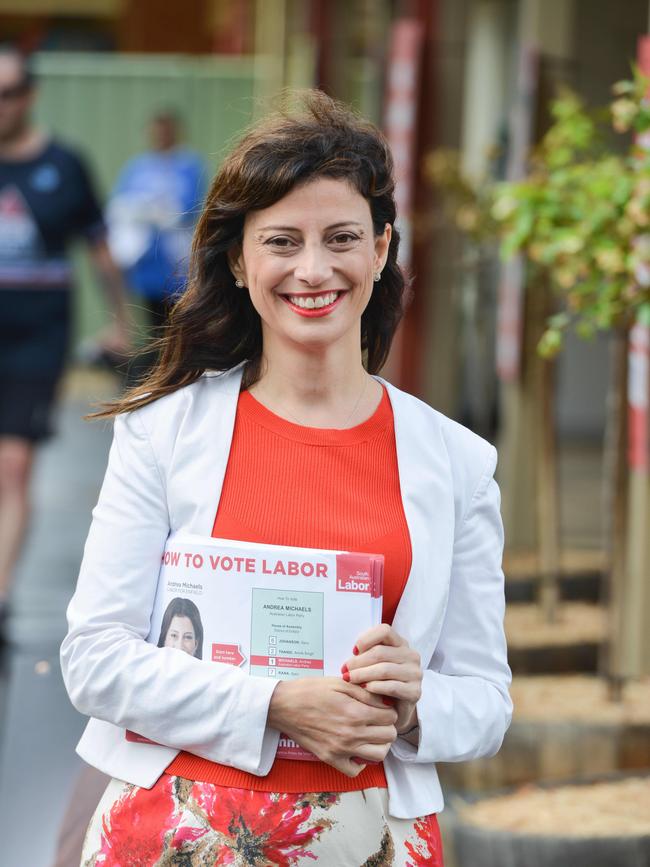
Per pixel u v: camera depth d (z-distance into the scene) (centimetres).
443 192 1295
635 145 787
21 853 698
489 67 1889
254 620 391
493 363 1458
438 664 422
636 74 762
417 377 1409
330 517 404
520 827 662
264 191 396
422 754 401
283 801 390
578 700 891
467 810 692
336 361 414
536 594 1141
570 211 824
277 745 391
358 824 394
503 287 1238
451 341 1410
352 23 2197
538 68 1138
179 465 410
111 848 401
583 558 1259
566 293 1001
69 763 829
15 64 1184
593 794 713
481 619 418
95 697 397
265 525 402
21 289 1164
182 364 426
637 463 928
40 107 2931
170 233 1970
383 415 420
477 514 421
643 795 709
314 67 2222
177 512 409
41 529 1570
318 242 399
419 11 1412
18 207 1175
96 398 447
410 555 403
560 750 803
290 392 416
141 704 391
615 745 809
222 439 412
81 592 409
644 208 747
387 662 385
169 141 2022
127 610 404
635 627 949
